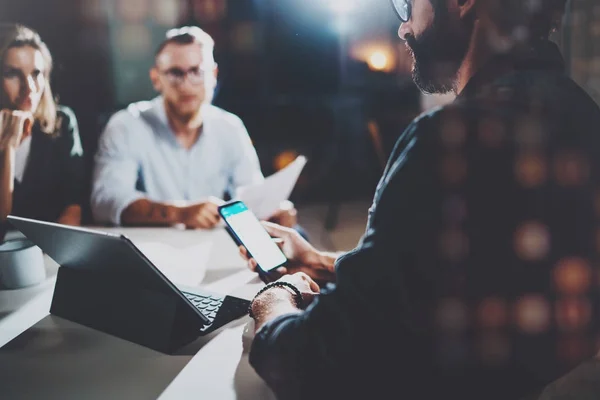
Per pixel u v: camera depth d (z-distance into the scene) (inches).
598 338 27.9
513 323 25.0
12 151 65.7
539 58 27.3
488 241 24.2
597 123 27.8
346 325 25.3
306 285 38.0
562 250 25.3
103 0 146.3
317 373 26.1
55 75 81.5
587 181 26.1
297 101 274.5
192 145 94.4
